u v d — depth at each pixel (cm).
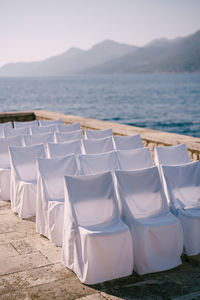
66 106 4159
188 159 508
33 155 535
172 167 420
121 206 374
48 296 309
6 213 521
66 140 654
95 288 322
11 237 432
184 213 387
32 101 4878
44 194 427
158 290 320
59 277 339
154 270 351
